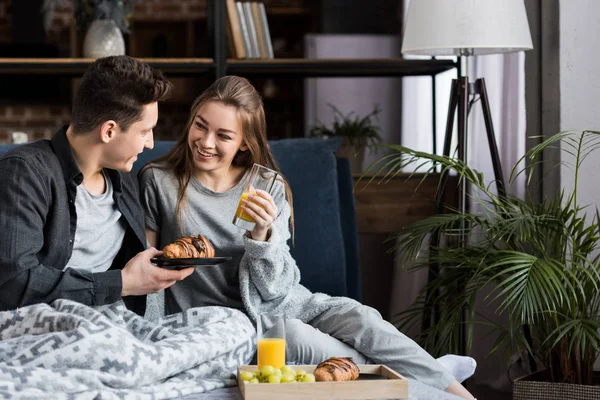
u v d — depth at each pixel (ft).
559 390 8.59
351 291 9.53
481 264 8.39
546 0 10.44
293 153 9.36
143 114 6.66
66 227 6.66
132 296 7.24
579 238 8.80
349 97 14.84
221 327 6.51
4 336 6.05
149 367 5.71
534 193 10.93
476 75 11.92
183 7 17.48
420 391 5.95
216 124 7.44
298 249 9.00
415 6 9.34
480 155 11.68
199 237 6.89
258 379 5.72
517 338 8.87
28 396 5.07
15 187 6.33
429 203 11.38
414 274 12.94
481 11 9.00
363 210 11.34
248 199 7.05
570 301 8.63
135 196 7.30
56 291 6.31
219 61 11.30
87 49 11.64
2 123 17.34
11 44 16.56
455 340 8.67
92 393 5.26
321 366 5.84
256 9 11.80
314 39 15.03
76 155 6.79
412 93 13.55
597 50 10.14
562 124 10.19
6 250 6.19
